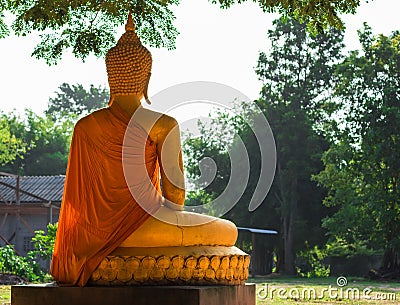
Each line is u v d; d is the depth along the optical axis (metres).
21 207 32.12
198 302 4.95
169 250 5.30
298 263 41.06
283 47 39.41
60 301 5.25
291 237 37.44
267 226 38.22
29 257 25.73
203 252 5.38
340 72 33.78
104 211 5.43
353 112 33.03
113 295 5.14
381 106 32.31
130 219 5.38
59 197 32.97
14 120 54.66
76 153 5.60
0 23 8.66
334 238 38.00
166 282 5.25
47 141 54.66
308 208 38.28
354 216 33.00
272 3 7.78
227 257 5.48
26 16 7.51
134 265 5.22
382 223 32.34
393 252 32.78
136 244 5.32
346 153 33.03
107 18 8.38
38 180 35.53
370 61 33.41
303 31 39.03
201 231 5.43
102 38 8.40
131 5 8.13
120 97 5.75
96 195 5.48
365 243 40.28
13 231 34.34
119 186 5.48
